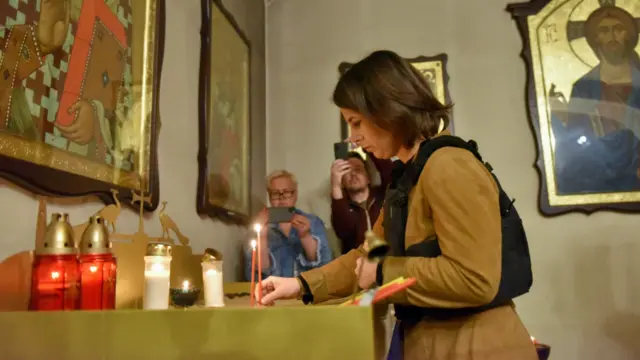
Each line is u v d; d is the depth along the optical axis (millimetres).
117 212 1036
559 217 2318
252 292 958
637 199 2262
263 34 2600
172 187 1440
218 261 1021
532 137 2393
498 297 829
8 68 819
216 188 1748
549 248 2301
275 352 666
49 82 918
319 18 2639
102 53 1095
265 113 2570
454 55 2512
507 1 2520
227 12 1931
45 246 780
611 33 2396
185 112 1555
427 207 872
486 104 2451
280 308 672
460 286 771
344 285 1050
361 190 2189
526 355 842
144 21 1285
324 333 662
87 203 1033
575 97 2379
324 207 2461
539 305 2270
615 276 2244
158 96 1311
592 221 2293
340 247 2355
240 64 2109
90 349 683
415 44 2547
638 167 2287
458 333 854
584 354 2211
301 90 2588
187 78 1581
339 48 2598
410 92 922
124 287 984
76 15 1006
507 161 2395
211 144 1714
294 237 2018
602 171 2307
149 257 873
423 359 874
